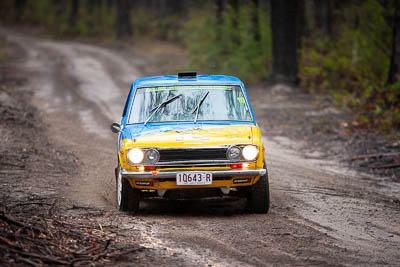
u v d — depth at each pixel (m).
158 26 178.62
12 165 32.19
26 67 109.31
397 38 57.00
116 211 22.84
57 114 59.34
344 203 25.45
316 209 23.92
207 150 21.12
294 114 57.91
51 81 91.25
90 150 40.53
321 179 31.58
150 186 21.27
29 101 67.31
